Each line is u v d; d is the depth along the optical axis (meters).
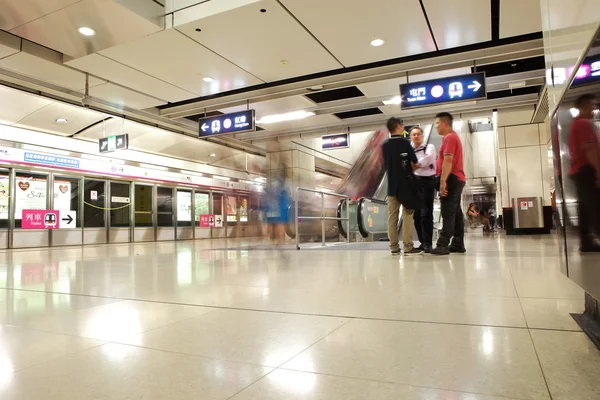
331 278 3.24
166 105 11.08
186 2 6.18
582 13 1.45
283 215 13.16
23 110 10.34
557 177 1.89
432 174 5.39
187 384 1.18
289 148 15.73
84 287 3.06
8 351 1.52
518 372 1.19
